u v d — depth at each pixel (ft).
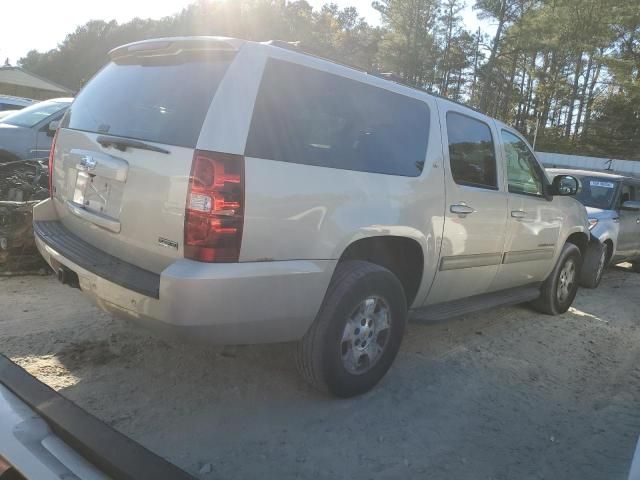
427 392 12.44
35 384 5.98
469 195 13.74
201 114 9.16
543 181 17.84
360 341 11.43
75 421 5.43
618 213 28.30
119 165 9.89
